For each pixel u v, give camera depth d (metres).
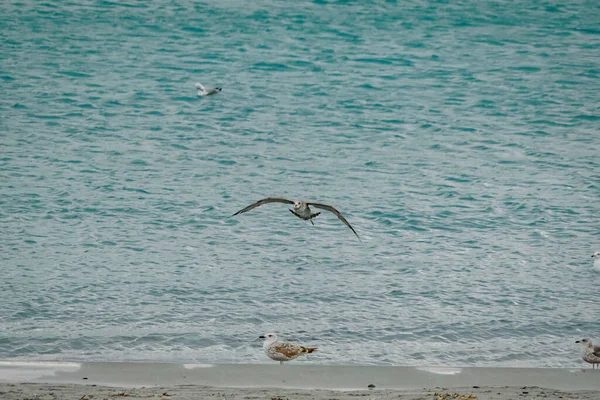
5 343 19.62
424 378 18.22
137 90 46.66
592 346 18.91
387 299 23.22
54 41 55.62
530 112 44.69
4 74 47.88
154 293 23.11
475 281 24.66
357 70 52.41
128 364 18.48
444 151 38.03
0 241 26.58
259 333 20.84
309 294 23.41
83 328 20.72
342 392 16.38
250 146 37.94
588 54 57.56
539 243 27.92
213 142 38.38
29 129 39.16
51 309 21.80
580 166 36.28
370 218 29.78
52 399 14.79
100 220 28.80
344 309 22.48
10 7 63.88
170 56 54.09
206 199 31.17
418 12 68.50
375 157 36.88
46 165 34.28
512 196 32.28
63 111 42.19
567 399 15.69
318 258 26.22
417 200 31.64
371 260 26.14
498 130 41.56
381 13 67.75
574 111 45.00
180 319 21.52
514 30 63.72
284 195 31.83
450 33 62.34
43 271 24.39
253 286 23.84
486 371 18.75
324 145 38.47
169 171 34.22
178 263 25.41
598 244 27.94
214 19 63.84
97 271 24.56
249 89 47.75
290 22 63.91
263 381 17.73
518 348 20.42
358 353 19.84
